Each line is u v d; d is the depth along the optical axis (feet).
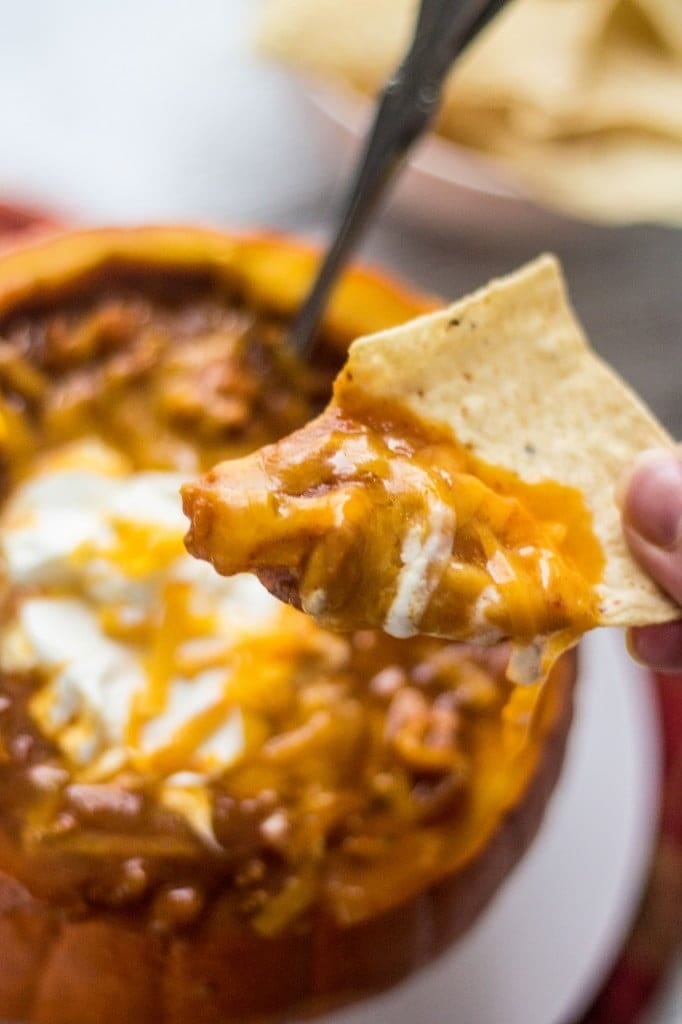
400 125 1.10
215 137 1.57
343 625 0.96
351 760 1.13
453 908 1.14
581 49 1.45
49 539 1.14
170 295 1.21
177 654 1.13
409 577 0.95
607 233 1.52
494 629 0.96
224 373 1.20
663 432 1.02
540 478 1.00
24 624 1.13
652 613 0.99
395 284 1.19
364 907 1.10
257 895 1.10
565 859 1.32
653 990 1.32
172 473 1.19
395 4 1.45
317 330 1.18
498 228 1.51
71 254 1.18
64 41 1.58
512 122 1.45
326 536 0.94
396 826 1.12
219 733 1.12
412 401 0.99
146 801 1.10
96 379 1.20
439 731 1.14
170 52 1.60
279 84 1.59
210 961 1.10
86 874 1.08
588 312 1.54
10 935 1.11
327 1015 1.18
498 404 1.00
